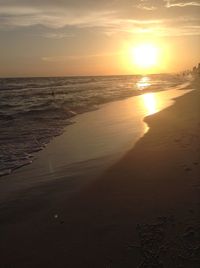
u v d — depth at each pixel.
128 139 13.23
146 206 6.41
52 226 6.02
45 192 7.76
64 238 5.56
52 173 9.28
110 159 10.13
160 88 59.50
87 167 9.52
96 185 7.82
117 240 5.33
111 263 4.78
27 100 37.94
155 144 11.35
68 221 6.14
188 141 11.31
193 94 35.47
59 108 26.69
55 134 15.38
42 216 6.47
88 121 19.48
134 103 30.45
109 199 6.93
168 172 8.19
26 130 16.55
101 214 6.28
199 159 9.04
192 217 5.81
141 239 5.29
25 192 7.86
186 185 7.25
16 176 9.21
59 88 68.56
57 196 7.42
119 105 29.00
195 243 5.03
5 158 11.13
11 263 5.00
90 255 5.01
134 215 6.10
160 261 4.68
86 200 7.01
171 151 10.12
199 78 89.81
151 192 7.05
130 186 7.53
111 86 74.56
